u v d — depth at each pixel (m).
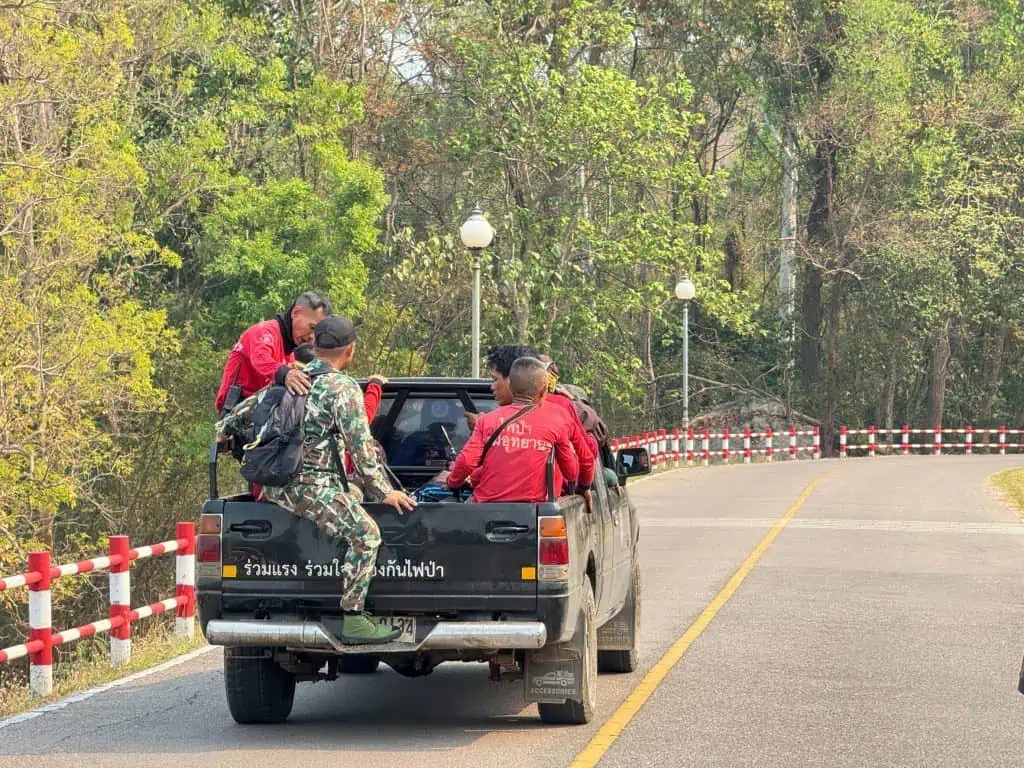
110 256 71.88
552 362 21.75
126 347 63.25
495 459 19.86
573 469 19.89
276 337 21.64
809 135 127.19
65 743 19.20
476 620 18.73
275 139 91.25
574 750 18.52
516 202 95.19
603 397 117.12
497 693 23.28
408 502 18.62
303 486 18.53
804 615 31.84
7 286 57.34
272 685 20.19
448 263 88.19
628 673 24.59
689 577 38.97
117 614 27.20
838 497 69.31
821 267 127.12
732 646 27.55
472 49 91.62
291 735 19.67
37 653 24.42
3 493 58.00
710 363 136.38
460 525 18.64
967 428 132.00
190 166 78.81
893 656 26.48
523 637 18.42
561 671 19.66
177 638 29.80
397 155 109.19
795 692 22.81
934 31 129.25
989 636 29.12
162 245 87.06
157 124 84.25
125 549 27.41
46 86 59.47
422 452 24.39
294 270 78.75
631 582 24.56
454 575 18.62
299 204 80.31
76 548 73.69
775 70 127.00
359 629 18.66
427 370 95.88
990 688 23.31
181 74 83.00
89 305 63.19
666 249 93.88
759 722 20.41
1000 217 129.00
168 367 79.19
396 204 110.50
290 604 18.92
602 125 88.56
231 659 20.06
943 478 84.75
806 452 127.38
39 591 24.55
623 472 24.95
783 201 137.25
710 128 142.62
